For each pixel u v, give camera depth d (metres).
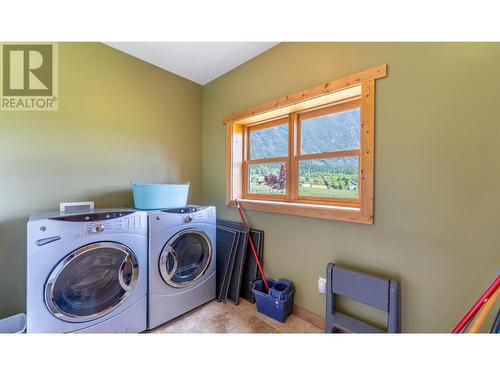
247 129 2.50
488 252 1.06
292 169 2.02
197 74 2.49
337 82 1.54
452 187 1.15
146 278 1.59
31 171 1.59
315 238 1.72
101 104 1.92
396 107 1.31
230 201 2.39
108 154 1.97
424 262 1.24
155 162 2.31
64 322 1.25
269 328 1.67
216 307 1.97
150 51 2.05
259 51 2.04
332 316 1.50
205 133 2.73
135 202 1.82
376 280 1.32
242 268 2.08
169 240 1.69
